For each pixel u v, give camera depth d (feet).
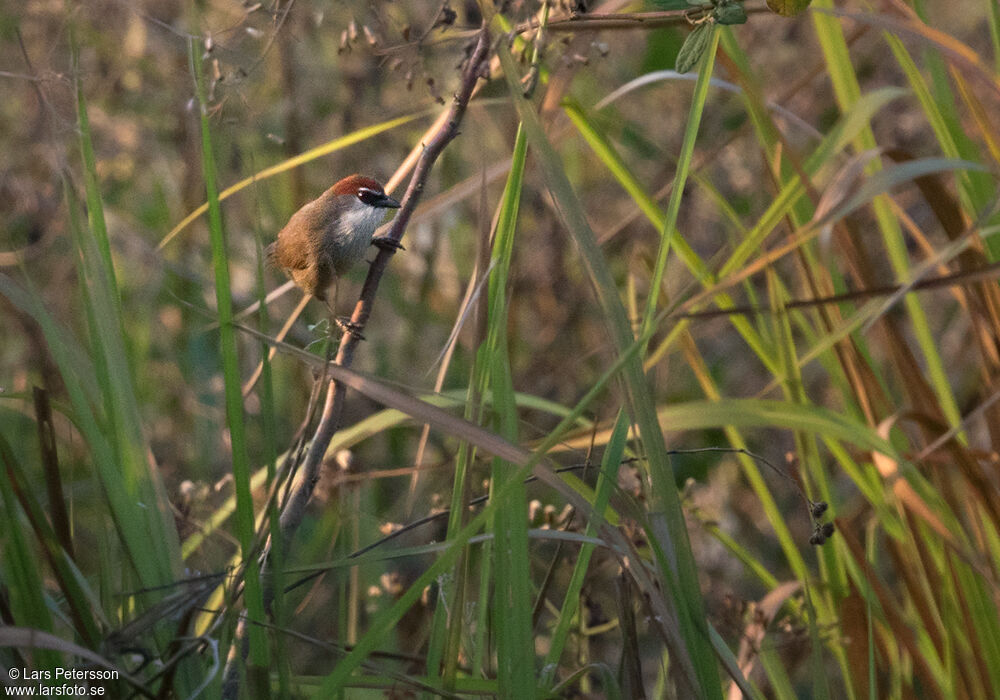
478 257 18.45
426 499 31.19
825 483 22.71
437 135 19.47
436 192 39.63
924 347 22.66
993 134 21.16
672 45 39.88
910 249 37.93
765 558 34.45
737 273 17.13
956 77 21.48
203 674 16.98
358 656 15.51
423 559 27.71
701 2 18.54
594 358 39.11
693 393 40.37
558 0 18.84
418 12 27.02
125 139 36.01
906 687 22.62
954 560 20.90
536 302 40.19
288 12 19.63
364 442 33.83
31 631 14.43
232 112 19.97
